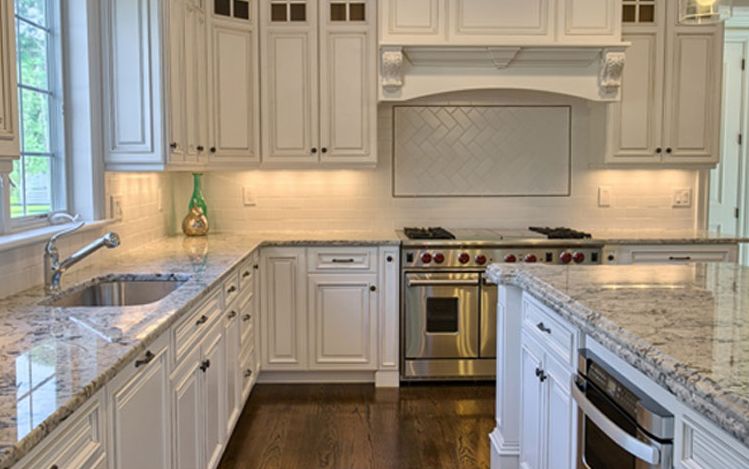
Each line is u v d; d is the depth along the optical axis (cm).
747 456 103
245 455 299
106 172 302
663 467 131
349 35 400
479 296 390
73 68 286
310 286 390
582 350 181
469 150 444
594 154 438
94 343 155
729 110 521
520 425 255
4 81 170
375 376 397
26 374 132
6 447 97
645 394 143
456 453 303
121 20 295
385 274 390
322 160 405
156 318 181
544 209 450
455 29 389
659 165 424
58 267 228
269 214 441
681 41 417
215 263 291
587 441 177
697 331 147
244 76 392
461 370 396
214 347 256
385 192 443
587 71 405
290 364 394
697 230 446
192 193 433
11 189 241
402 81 400
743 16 469
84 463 129
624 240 395
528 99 443
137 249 345
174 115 310
